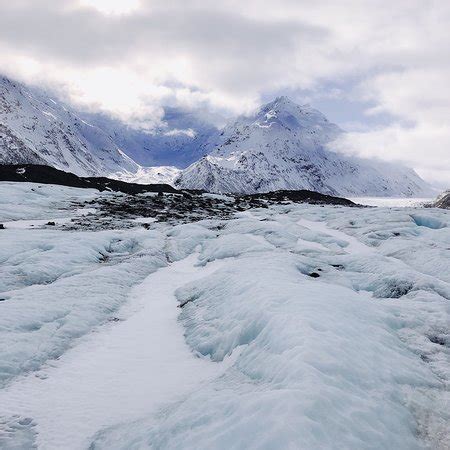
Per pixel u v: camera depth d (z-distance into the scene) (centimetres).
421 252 3941
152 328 2323
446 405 1349
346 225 5825
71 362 1888
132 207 7294
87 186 10506
